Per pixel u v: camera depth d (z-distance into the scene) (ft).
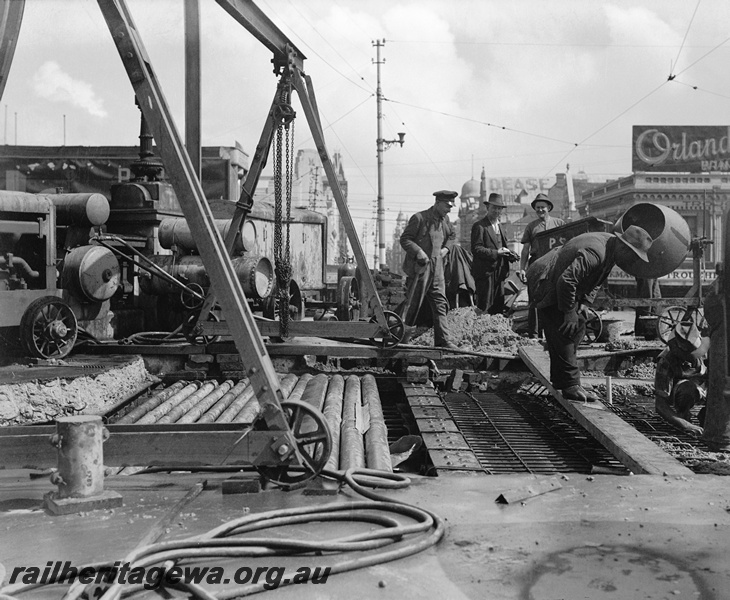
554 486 17.24
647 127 176.76
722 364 22.00
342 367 39.32
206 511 15.34
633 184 175.63
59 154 70.54
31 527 14.30
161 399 27.96
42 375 24.98
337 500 16.16
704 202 156.04
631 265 24.53
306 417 23.90
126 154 70.90
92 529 14.17
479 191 316.19
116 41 16.85
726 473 19.72
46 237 30.94
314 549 13.15
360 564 12.62
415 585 12.02
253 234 48.19
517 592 11.77
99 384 26.35
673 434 25.48
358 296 53.78
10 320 28.55
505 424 29.35
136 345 33.17
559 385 27.09
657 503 16.06
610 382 30.32
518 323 54.24
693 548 13.52
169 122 16.93
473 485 17.30
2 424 22.39
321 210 220.43
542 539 13.96
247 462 16.65
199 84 28.81
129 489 16.75
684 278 137.80
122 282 37.24
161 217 40.50
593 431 23.44
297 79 31.58
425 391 32.17
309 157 210.59
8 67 16.78
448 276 53.57
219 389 30.12
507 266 55.62
